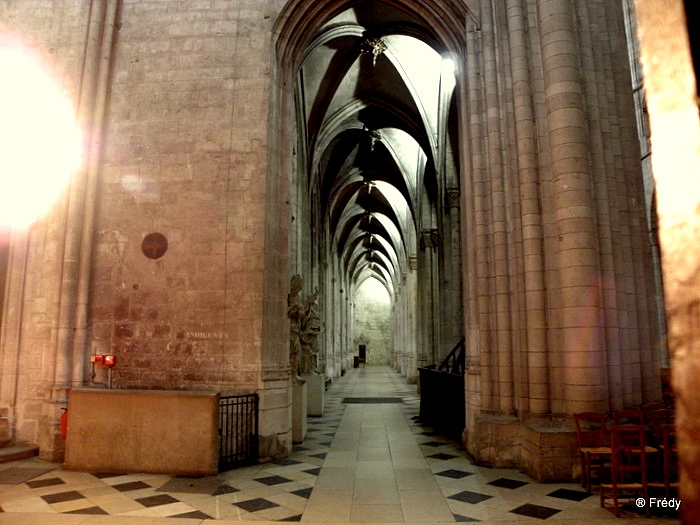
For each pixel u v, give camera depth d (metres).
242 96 10.77
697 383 0.82
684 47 0.91
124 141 10.77
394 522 5.99
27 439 9.86
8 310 10.23
